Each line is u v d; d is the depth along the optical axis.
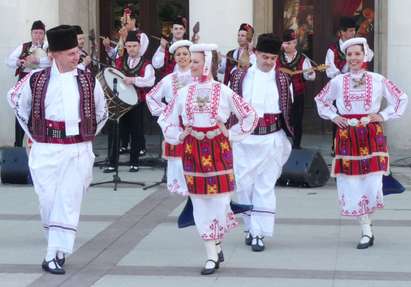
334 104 8.68
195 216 7.55
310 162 11.38
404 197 10.85
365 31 15.79
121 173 12.64
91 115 7.61
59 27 7.58
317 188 11.47
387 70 14.30
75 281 7.33
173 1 16.38
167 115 7.64
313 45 16.08
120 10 16.56
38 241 8.74
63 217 7.54
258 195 8.29
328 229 9.16
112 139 12.53
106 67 11.40
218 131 7.48
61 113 7.50
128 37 11.98
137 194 11.13
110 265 7.83
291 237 8.83
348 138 8.33
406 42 13.95
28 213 10.05
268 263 7.84
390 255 8.09
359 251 8.25
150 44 16.42
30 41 13.79
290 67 12.79
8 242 8.69
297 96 12.95
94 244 8.60
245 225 8.68
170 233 9.06
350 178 8.35
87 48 16.08
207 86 7.48
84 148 7.61
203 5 13.92
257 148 8.19
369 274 7.46
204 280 7.32
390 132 14.21
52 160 7.48
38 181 7.55
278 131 8.27
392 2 13.94
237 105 7.51
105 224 9.46
